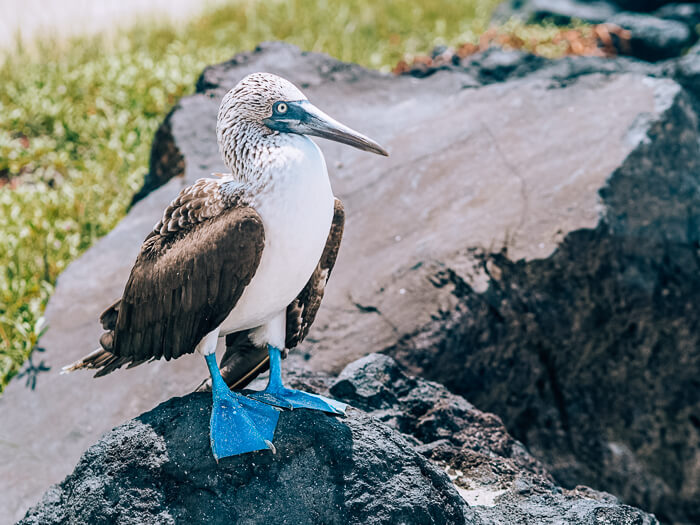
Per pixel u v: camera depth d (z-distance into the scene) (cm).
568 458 741
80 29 1723
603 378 749
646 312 743
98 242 812
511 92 893
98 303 746
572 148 784
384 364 579
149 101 1278
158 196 852
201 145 898
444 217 754
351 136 430
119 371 686
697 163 812
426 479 429
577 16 1727
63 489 452
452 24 1828
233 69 990
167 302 432
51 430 652
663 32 1538
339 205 465
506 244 710
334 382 589
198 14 1881
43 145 1190
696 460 777
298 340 489
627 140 774
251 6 1900
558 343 720
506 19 1792
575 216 712
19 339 777
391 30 1755
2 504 601
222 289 419
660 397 764
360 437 431
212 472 417
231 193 428
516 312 696
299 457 420
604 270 718
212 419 427
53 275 888
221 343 698
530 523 465
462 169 800
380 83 981
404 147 843
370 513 410
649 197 762
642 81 848
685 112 817
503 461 529
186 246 424
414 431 560
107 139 1204
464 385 681
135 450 428
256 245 410
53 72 1392
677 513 786
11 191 1075
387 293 697
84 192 1055
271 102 429
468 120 862
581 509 468
